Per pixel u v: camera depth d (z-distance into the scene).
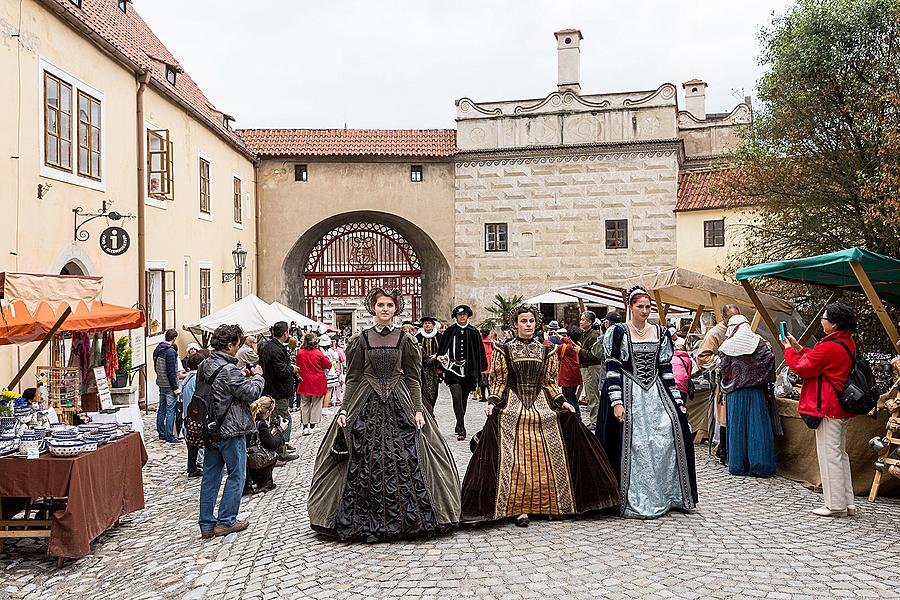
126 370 15.69
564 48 30.28
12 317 9.12
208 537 7.79
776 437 9.45
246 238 28.98
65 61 14.82
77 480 7.41
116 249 16.09
